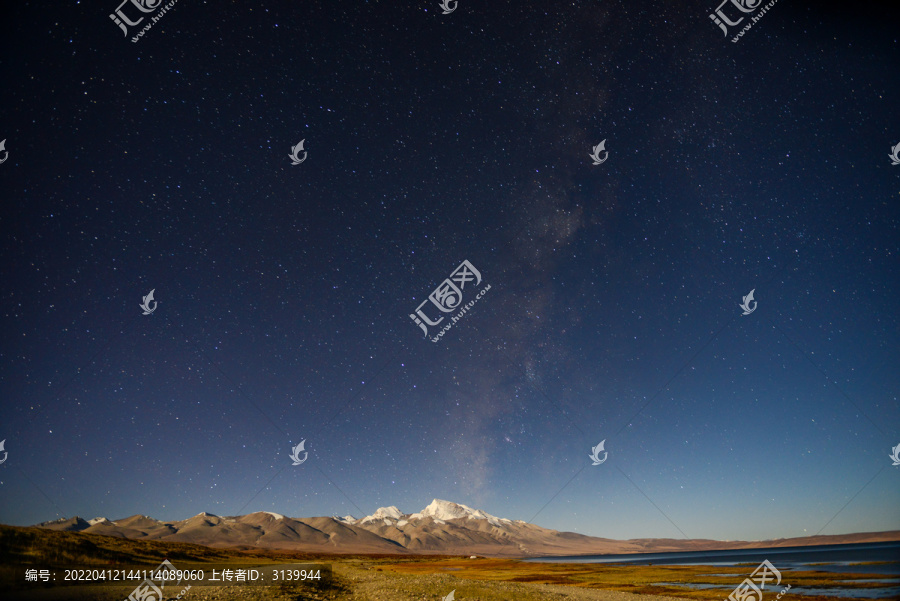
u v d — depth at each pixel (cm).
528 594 3350
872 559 8344
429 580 4216
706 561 12062
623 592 3991
